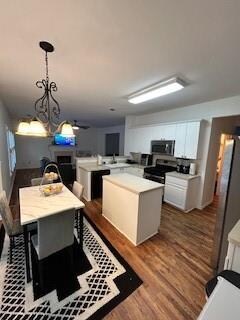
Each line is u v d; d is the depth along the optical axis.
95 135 10.07
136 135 5.07
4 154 3.89
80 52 1.69
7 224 1.94
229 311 0.68
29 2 1.08
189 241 2.54
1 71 2.19
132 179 2.96
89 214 3.37
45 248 1.63
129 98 3.18
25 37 1.46
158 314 1.45
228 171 1.76
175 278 1.84
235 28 1.25
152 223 2.61
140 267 1.99
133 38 1.44
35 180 3.20
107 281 1.77
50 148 8.77
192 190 3.66
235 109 3.06
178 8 1.09
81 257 2.13
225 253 1.82
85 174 4.21
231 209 1.84
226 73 2.04
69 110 4.75
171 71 2.04
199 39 1.40
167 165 4.64
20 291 1.63
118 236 2.62
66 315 1.42
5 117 4.45
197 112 3.68
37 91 3.09
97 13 1.16
